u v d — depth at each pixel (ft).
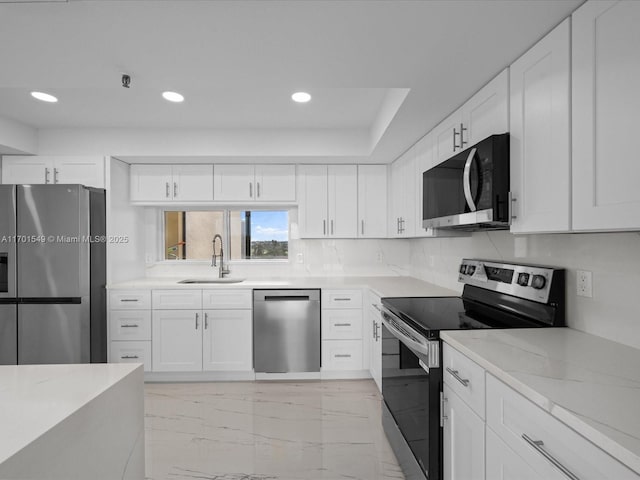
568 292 5.16
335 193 11.84
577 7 3.85
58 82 6.03
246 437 7.64
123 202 11.32
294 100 8.52
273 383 10.66
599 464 2.42
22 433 2.58
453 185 6.16
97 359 10.17
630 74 3.14
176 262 12.92
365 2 3.97
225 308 10.78
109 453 3.49
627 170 3.17
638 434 2.34
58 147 10.67
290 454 7.02
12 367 4.03
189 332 10.75
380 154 10.59
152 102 8.77
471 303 7.25
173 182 11.60
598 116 3.49
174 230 13.07
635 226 3.09
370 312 10.39
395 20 4.29
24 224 9.49
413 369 5.74
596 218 3.50
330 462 6.76
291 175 11.76
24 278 9.50
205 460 6.84
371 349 10.28
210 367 10.75
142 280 12.05
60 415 2.87
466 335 4.82
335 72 5.63
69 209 9.56
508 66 5.17
